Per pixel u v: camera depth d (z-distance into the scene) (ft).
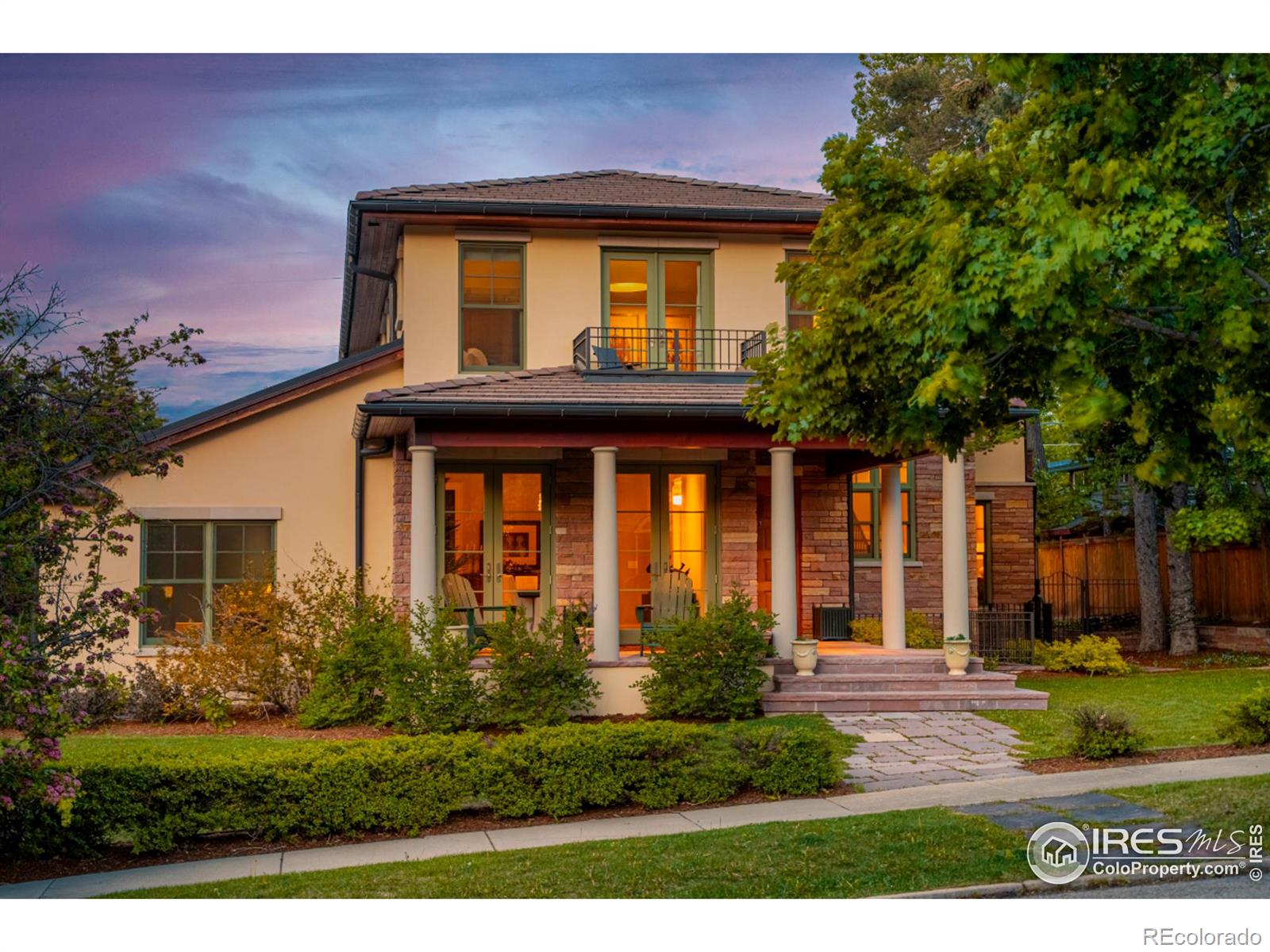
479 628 54.54
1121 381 30.45
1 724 26.91
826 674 55.52
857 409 33.37
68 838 31.96
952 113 101.81
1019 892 26.02
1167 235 25.12
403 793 34.88
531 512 60.75
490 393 53.47
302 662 53.57
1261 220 47.73
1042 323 26.71
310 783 34.06
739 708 51.31
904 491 72.02
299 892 27.35
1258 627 78.54
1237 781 36.11
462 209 59.21
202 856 32.48
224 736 48.26
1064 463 114.52
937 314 26.71
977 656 63.77
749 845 30.37
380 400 51.24
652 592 56.65
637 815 36.24
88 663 29.48
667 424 54.44
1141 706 53.88
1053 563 103.35
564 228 62.03
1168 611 85.66
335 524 61.36
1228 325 25.99
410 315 60.39
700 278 63.52
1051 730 48.26
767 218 61.41
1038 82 28.50
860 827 31.91
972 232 26.61
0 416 31.65
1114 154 28.37
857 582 70.64
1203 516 71.72
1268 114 26.78
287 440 61.26
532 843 32.55
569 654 50.49
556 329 61.72
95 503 32.71
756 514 62.49
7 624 27.91
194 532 60.18
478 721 49.65
